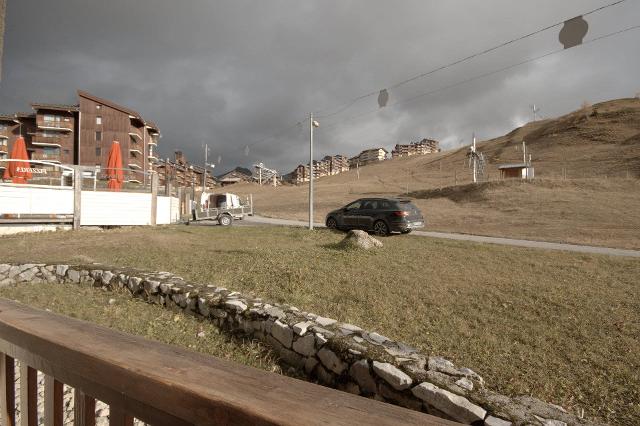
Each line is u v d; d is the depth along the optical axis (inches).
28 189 619.2
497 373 168.2
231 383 31.6
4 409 52.1
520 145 3860.7
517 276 348.5
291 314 189.5
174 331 196.2
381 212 653.9
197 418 30.2
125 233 615.5
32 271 308.3
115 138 2133.4
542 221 908.6
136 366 34.6
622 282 333.4
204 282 300.2
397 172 4114.2
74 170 661.9
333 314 238.8
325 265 362.9
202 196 940.0
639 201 1104.8
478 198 1433.3
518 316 246.8
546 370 174.1
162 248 461.7
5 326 50.4
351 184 3075.8
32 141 2100.1
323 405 28.1
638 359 187.2
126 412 36.0
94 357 37.6
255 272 332.8
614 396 153.6
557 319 241.0
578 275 356.8
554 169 2507.4
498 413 105.3
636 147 2511.1
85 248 453.7
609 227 801.6
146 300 249.6
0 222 581.3
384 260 400.8
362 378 139.9
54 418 43.8
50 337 42.9
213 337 194.4
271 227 802.8
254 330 191.2
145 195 749.9
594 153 2746.1
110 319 208.4
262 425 26.5
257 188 3390.7
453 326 225.1
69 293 260.1
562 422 102.1
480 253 462.3
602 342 207.8
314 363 159.6
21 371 49.0
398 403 126.6
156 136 2716.5
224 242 540.7
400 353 147.1
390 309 250.8
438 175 3213.6
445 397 114.0
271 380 32.3
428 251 470.0
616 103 4101.9
